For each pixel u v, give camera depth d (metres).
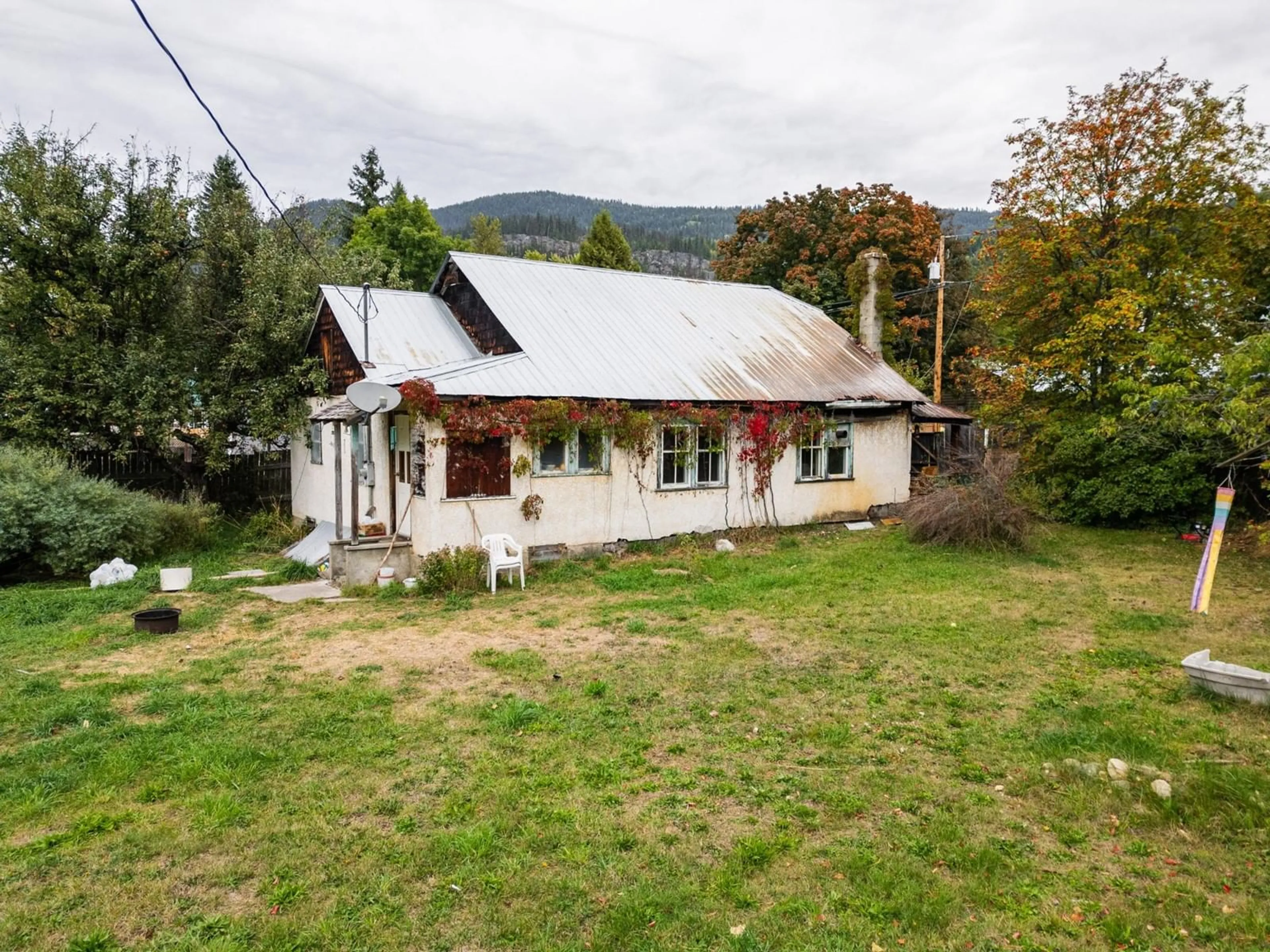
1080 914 3.66
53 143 15.30
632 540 13.77
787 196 31.34
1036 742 5.63
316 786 4.90
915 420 18.69
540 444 12.55
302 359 17.22
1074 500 16.45
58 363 14.98
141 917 3.62
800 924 3.56
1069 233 16.38
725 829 4.41
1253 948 3.39
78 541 11.73
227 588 11.23
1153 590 10.84
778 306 19.88
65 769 5.08
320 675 7.23
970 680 7.06
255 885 3.88
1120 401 16.69
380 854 4.12
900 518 17.06
